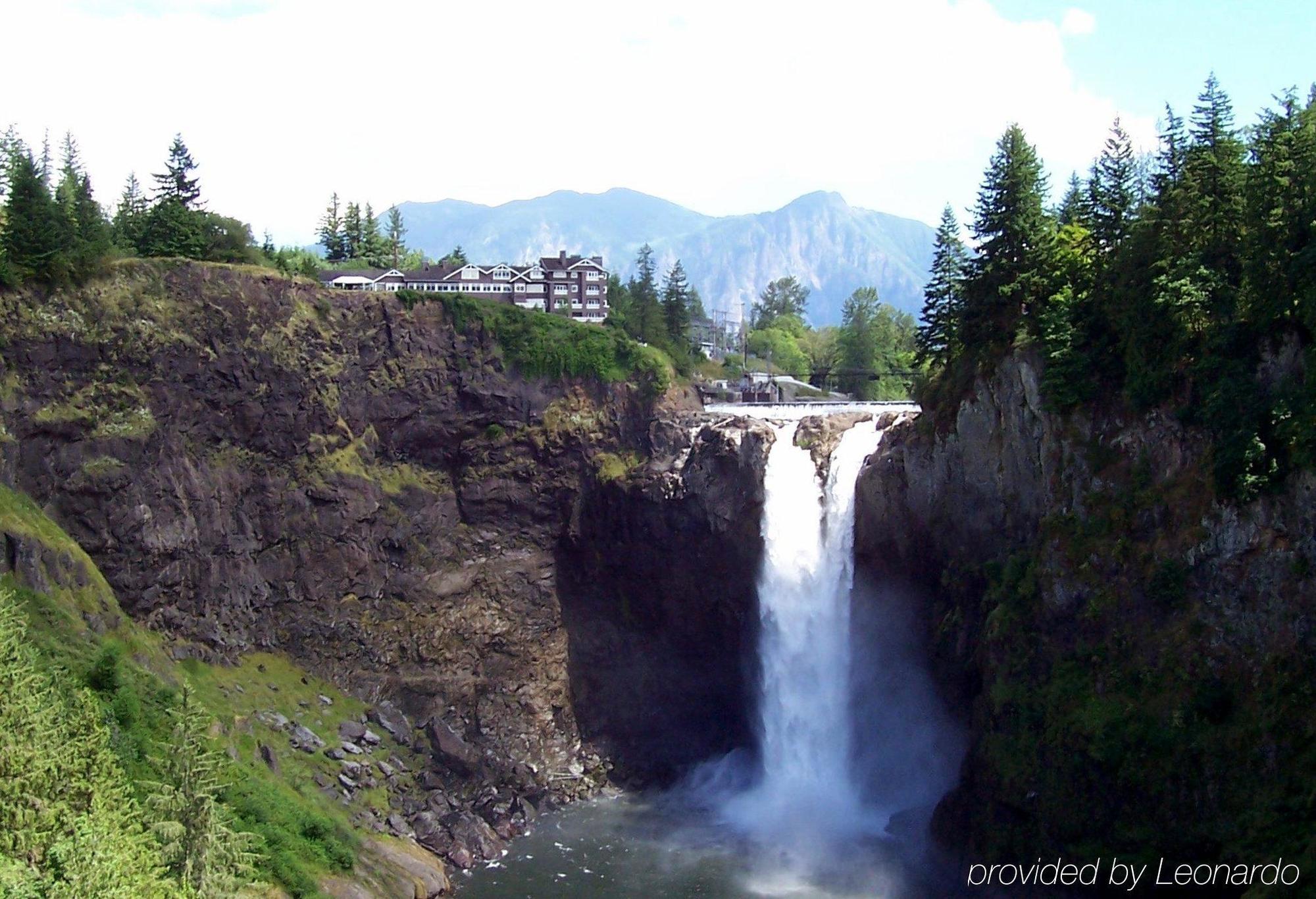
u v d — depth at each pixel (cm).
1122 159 9244
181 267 10150
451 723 10812
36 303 9269
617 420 11731
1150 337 7756
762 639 10819
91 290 9594
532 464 11612
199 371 10050
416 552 11194
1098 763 7288
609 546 11619
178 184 12631
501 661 11269
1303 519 6738
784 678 10675
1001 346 8975
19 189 9431
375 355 11206
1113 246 8981
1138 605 7550
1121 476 7919
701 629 11362
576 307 17650
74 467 9119
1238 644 6975
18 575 8062
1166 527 7531
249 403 10338
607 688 11488
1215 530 7181
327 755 9544
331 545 10725
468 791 10069
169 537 9562
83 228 10138
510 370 11575
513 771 10400
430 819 9350
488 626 11269
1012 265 9094
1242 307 7319
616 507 11512
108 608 8638
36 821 5788
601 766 11012
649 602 11531
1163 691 7188
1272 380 7131
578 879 8744
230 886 6375
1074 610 7912
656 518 11244
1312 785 6259
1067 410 8288
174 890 5856
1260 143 7919
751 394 13875
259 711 9519
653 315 14238
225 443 10256
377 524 10994
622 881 8712
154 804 6412
